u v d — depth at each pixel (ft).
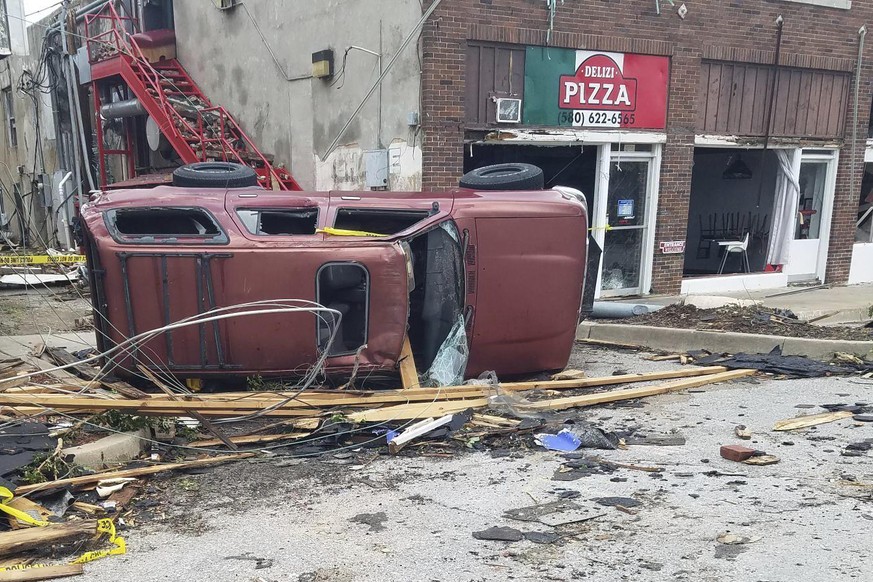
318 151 41.39
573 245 22.08
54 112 62.13
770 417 18.78
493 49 34.50
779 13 41.98
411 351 20.85
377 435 17.52
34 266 46.32
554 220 21.83
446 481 14.76
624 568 10.78
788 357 25.26
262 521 12.89
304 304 19.17
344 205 20.59
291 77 42.88
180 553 11.60
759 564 10.75
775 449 16.20
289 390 19.19
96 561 11.34
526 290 21.65
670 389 21.63
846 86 45.73
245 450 16.66
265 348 19.29
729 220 51.93
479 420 18.31
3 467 13.51
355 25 36.96
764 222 49.06
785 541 11.50
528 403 19.58
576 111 37.06
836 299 41.96
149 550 11.73
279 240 19.40
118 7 59.00
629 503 13.29
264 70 45.52
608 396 20.44
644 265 41.42
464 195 21.80
